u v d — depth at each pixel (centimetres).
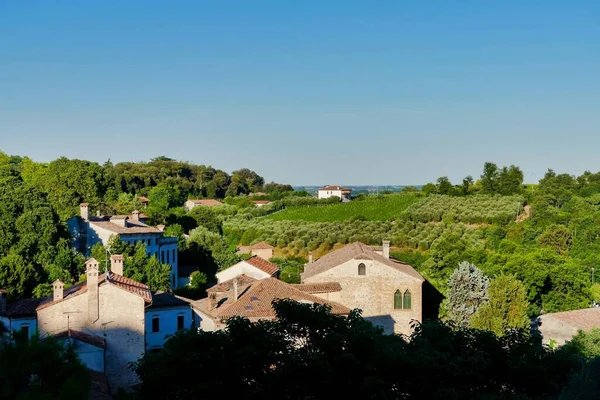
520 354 3688
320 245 13475
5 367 3000
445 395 3161
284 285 6662
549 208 14400
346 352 3334
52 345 3109
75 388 2894
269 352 3322
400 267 7788
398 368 3244
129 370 5512
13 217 7838
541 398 3388
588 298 9019
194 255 11956
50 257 7806
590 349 5609
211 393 3144
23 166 14538
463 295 8094
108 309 5528
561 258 9469
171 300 6462
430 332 3875
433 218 14488
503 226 13750
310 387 3194
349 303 7444
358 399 3194
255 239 14450
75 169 12712
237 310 5953
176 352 3294
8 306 5919
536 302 9012
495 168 18062
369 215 15988
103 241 10025
